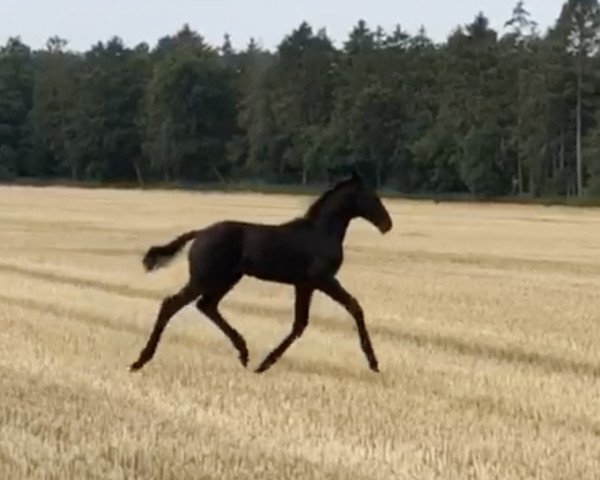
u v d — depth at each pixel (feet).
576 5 283.18
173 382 40.88
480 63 314.55
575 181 286.66
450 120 304.71
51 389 38.78
